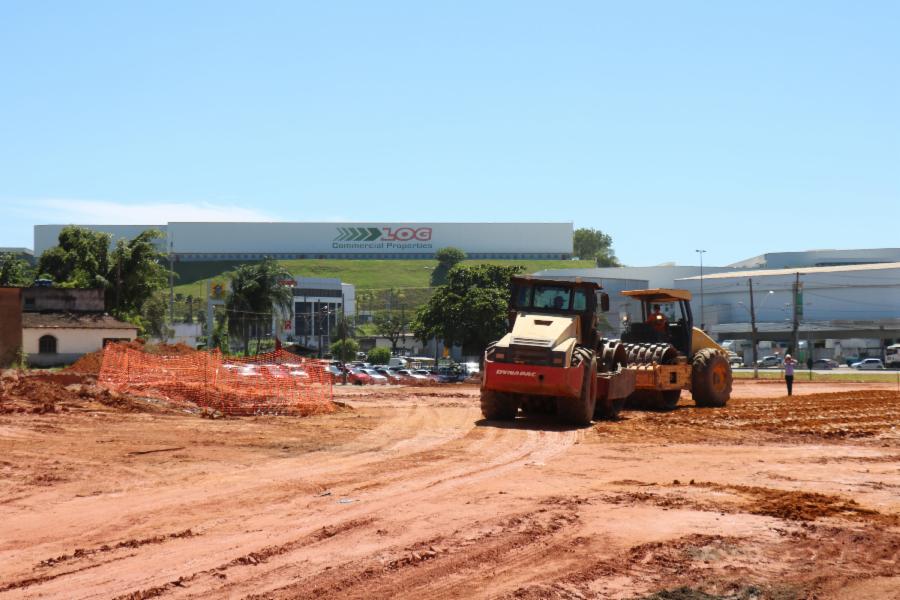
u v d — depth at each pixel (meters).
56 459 16.17
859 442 21.16
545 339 23.28
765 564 9.53
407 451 18.50
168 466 15.89
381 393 43.00
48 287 67.44
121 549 9.78
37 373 35.81
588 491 13.65
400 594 8.17
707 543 10.28
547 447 19.47
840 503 12.91
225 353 94.06
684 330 31.34
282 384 36.31
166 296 120.56
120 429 21.03
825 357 114.50
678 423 24.95
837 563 9.64
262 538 10.27
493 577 8.77
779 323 118.56
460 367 71.25
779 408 30.69
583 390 23.41
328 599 8.00
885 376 70.19
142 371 34.69
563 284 24.77
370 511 11.84
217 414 25.39
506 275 85.44
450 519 11.30
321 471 15.57
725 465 17.03
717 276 130.00
